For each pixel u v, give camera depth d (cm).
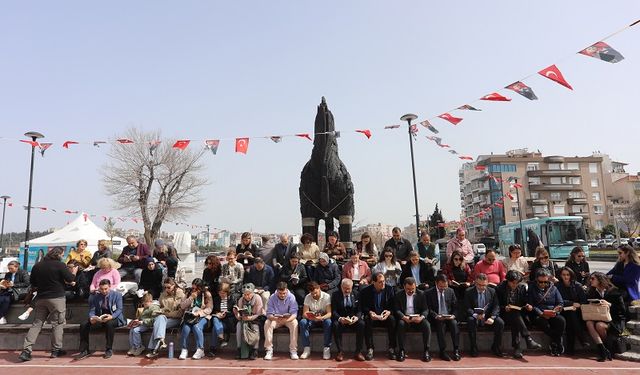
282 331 877
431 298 850
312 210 1338
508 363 769
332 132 1278
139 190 3306
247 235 1122
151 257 1095
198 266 3297
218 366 770
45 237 2170
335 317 842
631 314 860
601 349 782
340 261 1093
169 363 794
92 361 810
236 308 845
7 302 994
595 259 3055
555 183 6825
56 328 848
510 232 3362
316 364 781
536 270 892
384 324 866
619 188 7169
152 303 894
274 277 1009
